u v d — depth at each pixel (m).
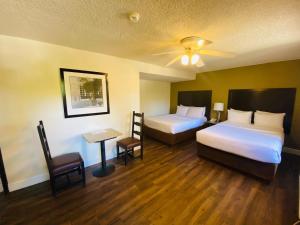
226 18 1.48
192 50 2.18
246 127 3.23
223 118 4.47
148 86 5.22
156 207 1.74
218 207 1.74
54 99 2.23
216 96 4.59
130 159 2.97
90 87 2.56
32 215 1.63
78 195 1.94
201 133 2.92
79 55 2.40
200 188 2.08
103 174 2.41
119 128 3.08
